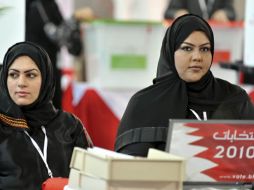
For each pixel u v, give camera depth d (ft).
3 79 19.81
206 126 15.67
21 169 18.88
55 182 16.60
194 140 15.62
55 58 37.91
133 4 56.29
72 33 39.65
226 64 34.27
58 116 20.47
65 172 19.65
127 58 38.14
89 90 35.94
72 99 37.04
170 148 15.61
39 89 19.84
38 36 37.76
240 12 49.62
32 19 37.63
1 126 19.26
